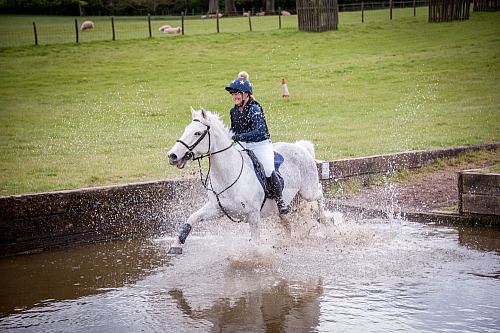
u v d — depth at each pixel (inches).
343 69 973.2
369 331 229.8
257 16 1785.2
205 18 1881.2
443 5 1346.0
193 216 296.7
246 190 297.1
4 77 932.6
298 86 876.6
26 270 314.7
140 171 466.9
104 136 618.2
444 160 530.0
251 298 267.3
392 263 310.2
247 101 300.7
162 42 1212.5
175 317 248.7
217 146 287.6
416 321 237.6
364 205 426.9
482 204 378.0
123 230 381.7
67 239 361.7
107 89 864.9
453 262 310.0
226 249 342.0
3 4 2208.4
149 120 697.6
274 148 330.6
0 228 339.3
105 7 2210.9
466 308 249.6
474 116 690.2
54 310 258.7
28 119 696.4
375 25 1369.3
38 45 1174.3
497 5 1427.2
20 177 446.6
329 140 587.8
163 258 330.0
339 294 269.0
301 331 231.9
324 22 1304.1
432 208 414.9
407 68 964.0
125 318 248.5
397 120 682.8
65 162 503.5
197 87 872.9
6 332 236.2
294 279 290.0
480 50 1050.1
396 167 500.4
